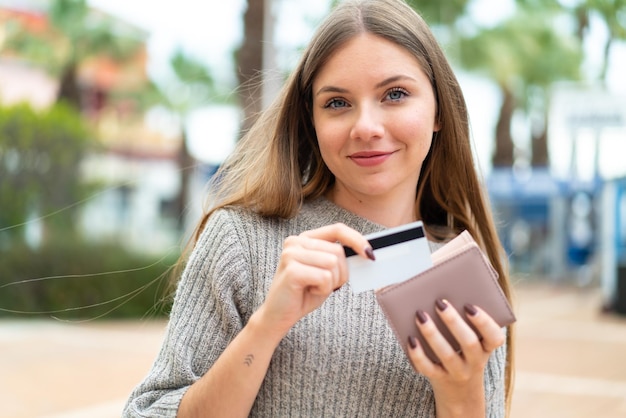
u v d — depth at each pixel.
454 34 16.06
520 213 25.78
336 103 1.48
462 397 1.30
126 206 21.78
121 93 19.62
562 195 19.19
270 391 1.40
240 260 1.44
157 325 10.65
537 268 23.95
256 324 1.25
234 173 1.69
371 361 1.42
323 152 1.50
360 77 1.44
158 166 22.75
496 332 1.23
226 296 1.41
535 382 6.92
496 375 1.56
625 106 11.25
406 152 1.48
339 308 1.45
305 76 1.52
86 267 11.06
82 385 6.41
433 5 15.08
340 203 1.61
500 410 1.58
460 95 1.69
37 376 6.72
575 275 23.34
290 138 1.59
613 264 13.17
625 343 9.55
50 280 10.84
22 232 11.52
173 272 1.78
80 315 10.93
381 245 1.25
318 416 1.40
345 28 1.46
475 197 1.78
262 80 2.31
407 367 1.44
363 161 1.46
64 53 17.34
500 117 22.58
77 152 12.23
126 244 11.84
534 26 18.27
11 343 8.49
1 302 10.54
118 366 7.34
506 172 20.62
